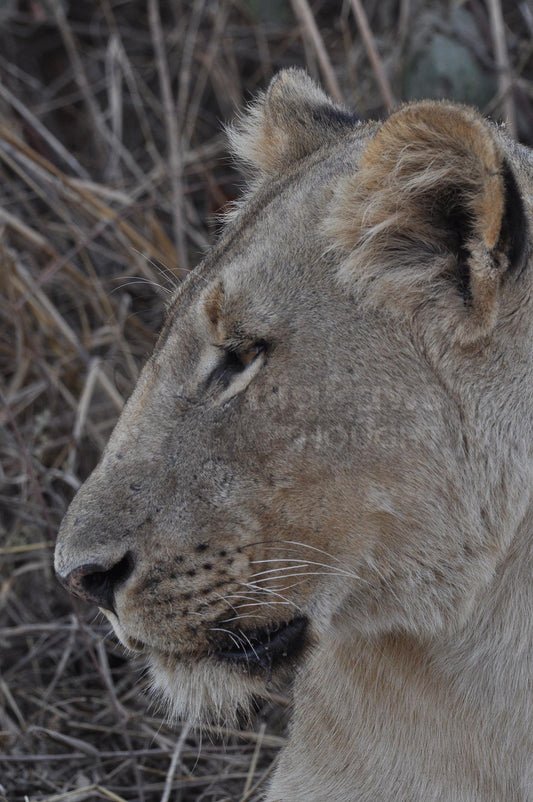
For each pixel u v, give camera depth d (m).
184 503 5.05
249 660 5.24
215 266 5.31
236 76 12.24
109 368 9.91
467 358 5.00
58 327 9.88
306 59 12.27
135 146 12.69
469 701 5.48
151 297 10.48
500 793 5.53
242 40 12.81
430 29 10.97
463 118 4.65
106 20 13.13
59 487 9.48
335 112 6.29
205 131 12.49
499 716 5.43
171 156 10.99
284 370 5.02
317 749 5.97
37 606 9.11
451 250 5.02
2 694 8.24
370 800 5.80
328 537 5.05
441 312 4.99
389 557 5.13
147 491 5.07
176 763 7.45
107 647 8.66
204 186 11.25
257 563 5.04
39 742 7.96
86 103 12.90
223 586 5.06
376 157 4.96
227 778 7.55
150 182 11.27
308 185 5.30
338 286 5.08
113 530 5.04
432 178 4.91
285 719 8.05
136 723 8.05
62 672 8.50
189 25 12.71
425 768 5.64
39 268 10.66
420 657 5.52
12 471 9.48
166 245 10.40
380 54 11.98
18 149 10.11
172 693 5.36
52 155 11.73
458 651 5.42
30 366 9.99
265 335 5.04
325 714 5.89
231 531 5.04
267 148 6.17
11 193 11.30
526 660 5.32
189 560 5.04
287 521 5.03
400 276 5.02
